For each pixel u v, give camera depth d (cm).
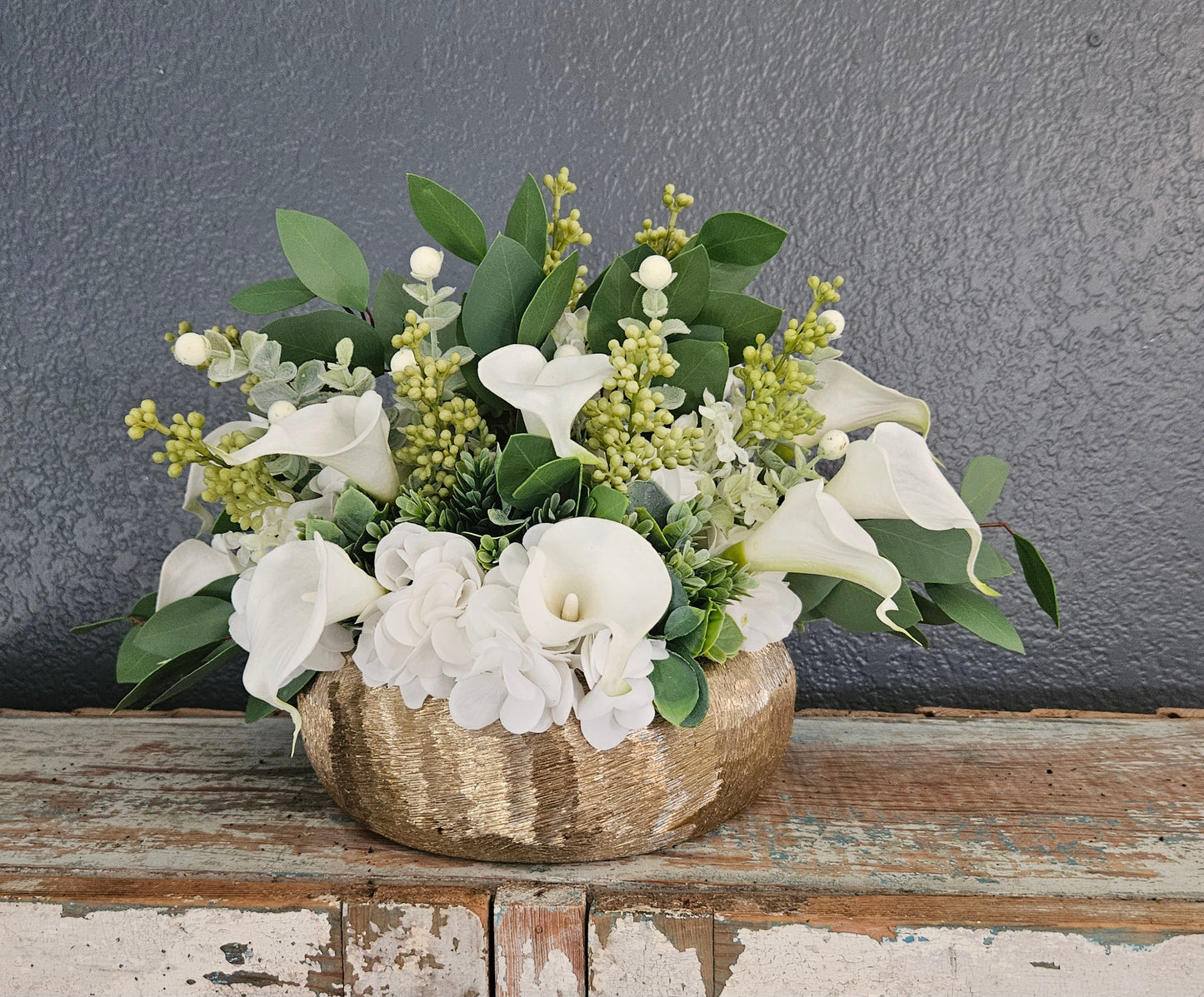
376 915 49
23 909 50
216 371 49
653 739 49
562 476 45
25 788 65
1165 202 81
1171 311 83
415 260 49
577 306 58
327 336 55
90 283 86
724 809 54
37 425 88
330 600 45
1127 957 47
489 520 49
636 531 47
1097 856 55
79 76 84
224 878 52
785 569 51
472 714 47
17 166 85
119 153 85
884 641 88
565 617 43
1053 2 80
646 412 46
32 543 89
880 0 81
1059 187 82
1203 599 86
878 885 51
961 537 56
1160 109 80
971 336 84
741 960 48
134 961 50
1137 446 84
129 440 87
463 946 49
